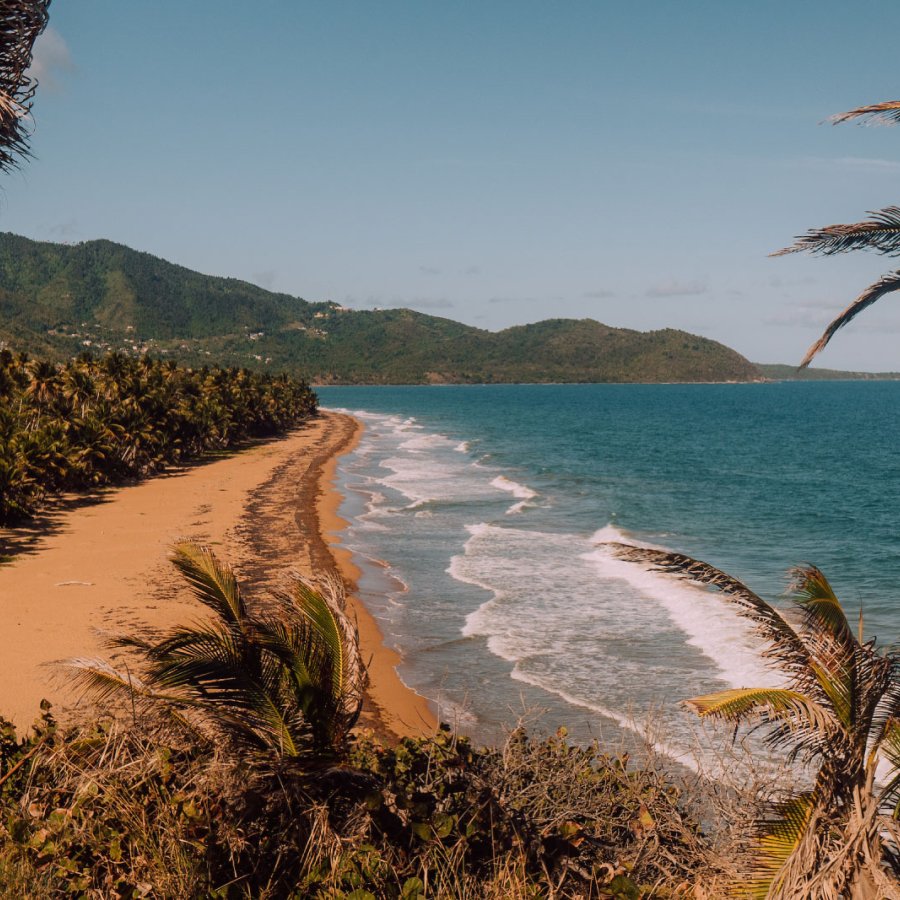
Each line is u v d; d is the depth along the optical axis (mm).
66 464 38094
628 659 16047
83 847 4762
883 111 4141
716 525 33844
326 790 4762
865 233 4488
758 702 4289
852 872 3984
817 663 4570
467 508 37062
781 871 4164
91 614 18172
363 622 18734
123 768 5004
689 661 15836
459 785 5316
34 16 3076
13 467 30594
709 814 6652
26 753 5750
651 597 20672
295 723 5121
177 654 5078
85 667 5238
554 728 12773
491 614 19375
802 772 9109
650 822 5574
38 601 19281
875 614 20609
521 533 30531
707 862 5277
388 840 4715
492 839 4773
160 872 4496
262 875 4484
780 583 23359
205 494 39469
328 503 37531
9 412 41250
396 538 29344
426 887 4344
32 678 13797
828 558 27438
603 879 4918
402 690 14586
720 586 4750
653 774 6543
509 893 4441
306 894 4316
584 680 14977
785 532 32344
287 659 5141
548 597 20875
